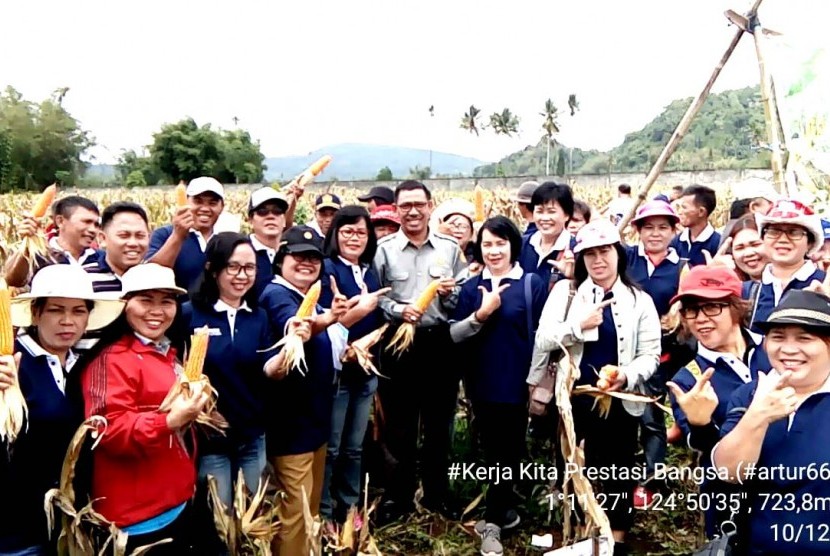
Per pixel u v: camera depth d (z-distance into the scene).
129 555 3.02
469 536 4.67
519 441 4.52
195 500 3.45
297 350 3.45
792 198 3.97
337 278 4.54
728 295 3.13
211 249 3.46
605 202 18.89
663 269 5.03
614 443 4.14
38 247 4.88
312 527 3.21
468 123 80.44
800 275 3.86
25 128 52.75
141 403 2.97
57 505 2.86
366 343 4.19
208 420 3.20
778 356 2.56
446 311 4.84
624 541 4.27
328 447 4.50
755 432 2.46
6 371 2.65
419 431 5.70
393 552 4.53
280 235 5.03
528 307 4.35
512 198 15.28
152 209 16.75
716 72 4.89
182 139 51.75
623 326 3.99
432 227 5.89
